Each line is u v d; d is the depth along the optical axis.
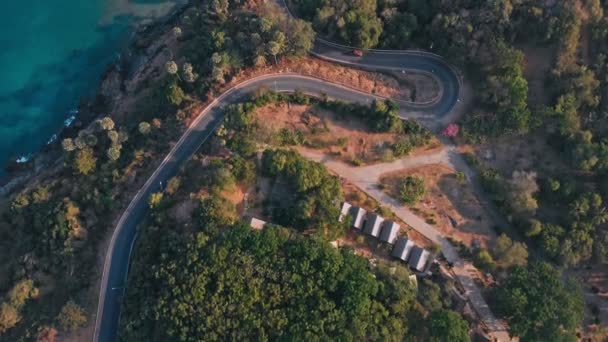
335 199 159.50
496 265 163.00
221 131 165.38
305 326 140.62
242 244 146.12
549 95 176.12
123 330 146.62
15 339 153.00
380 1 185.88
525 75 179.62
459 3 179.75
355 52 185.75
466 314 157.75
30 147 199.50
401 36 183.38
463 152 176.50
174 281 143.62
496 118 175.12
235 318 141.25
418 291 154.50
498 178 170.12
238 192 160.88
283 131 170.12
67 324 150.00
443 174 173.75
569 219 165.75
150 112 183.88
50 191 174.38
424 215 168.62
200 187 158.50
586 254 163.50
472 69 181.88
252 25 178.25
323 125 173.62
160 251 150.12
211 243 146.88
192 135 171.12
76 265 158.75
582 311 152.62
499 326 160.38
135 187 166.00
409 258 161.00
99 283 157.62
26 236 168.50
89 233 162.38
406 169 173.12
